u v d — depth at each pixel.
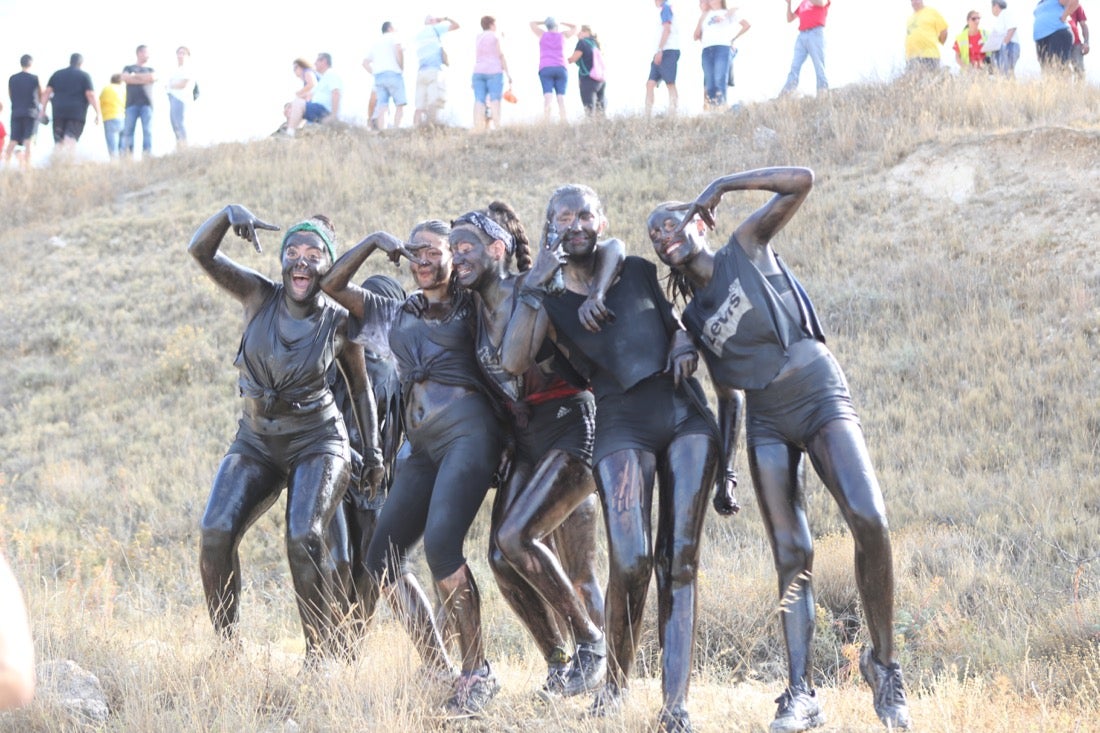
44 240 38.47
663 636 8.80
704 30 39.03
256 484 10.50
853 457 8.64
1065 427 22.73
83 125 43.94
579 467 9.69
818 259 30.53
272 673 9.98
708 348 9.20
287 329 10.32
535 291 9.07
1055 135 32.03
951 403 24.20
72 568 20.44
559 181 37.56
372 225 35.91
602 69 41.03
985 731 8.62
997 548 18.94
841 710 9.25
